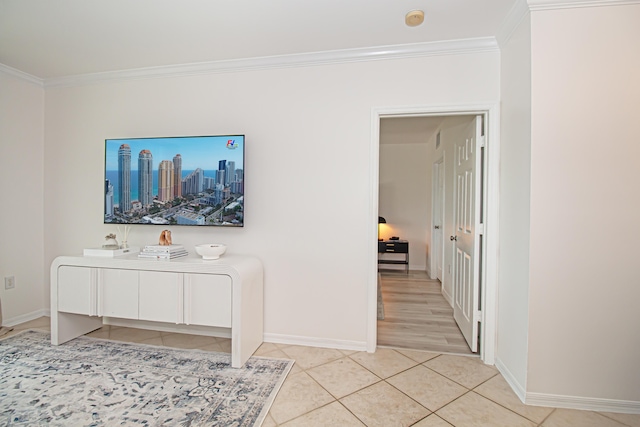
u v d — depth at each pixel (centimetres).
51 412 158
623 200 163
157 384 185
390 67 228
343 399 174
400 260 565
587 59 164
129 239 275
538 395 172
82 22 198
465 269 258
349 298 237
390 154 571
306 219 242
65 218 291
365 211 233
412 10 184
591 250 166
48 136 292
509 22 191
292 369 206
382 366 211
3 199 269
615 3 161
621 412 165
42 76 281
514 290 189
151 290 221
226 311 209
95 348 232
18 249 279
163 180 252
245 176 251
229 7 182
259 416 157
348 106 235
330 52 233
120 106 274
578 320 168
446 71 221
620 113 163
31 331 262
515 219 189
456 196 296
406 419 158
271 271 248
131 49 232
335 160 237
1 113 265
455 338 261
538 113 168
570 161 166
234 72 252
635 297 163
